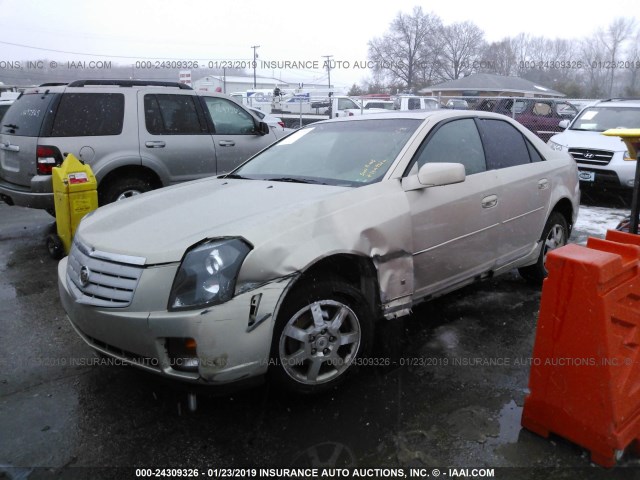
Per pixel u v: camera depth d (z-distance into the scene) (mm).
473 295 4684
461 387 3162
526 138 4566
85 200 5520
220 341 2512
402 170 3432
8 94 14117
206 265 2566
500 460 2535
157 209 3262
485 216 3820
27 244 6547
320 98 22266
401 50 54031
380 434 2732
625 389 2439
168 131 6801
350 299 3002
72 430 2807
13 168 6340
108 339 2734
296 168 3885
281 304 2666
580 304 2393
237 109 7570
